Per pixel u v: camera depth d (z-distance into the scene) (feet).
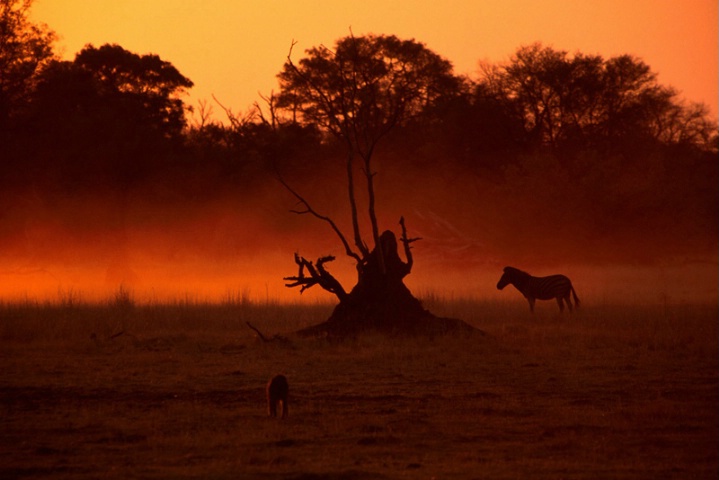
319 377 201.57
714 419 154.81
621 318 313.94
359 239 293.84
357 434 143.64
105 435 143.64
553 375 203.51
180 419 156.35
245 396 179.32
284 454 130.82
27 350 247.91
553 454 131.13
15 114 654.12
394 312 280.31
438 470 121.19
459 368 214.07
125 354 240.32
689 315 317.22
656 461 127.03
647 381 195.11
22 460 128.26
